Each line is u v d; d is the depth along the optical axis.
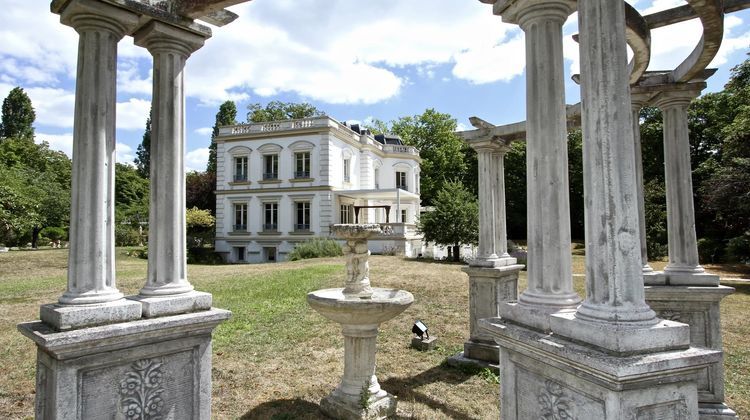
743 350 6.66
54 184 29.08
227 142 26.92
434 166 38.00
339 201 26.27
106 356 2.84
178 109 3.40
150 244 3.32
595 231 2.38
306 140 25.28
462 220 19.84
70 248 2.95
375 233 4.48
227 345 6.65
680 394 2.19
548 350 2.44
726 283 13.79
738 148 15.41
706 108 24.33
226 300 10.07
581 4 2.51
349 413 4.19
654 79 4.55
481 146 6.32
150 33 3.26
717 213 17.03
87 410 2.76
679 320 4.24
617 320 2.22
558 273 2.84
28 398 4.77
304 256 21.70
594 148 2.39
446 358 6.14
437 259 20.80
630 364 2.01
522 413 2.83
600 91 2.35
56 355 2.61
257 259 26.06
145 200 39.44
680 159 4.50
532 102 2.99
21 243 26.92
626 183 2.30
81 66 2.98
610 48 2.34
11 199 19.98
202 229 33.72
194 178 39.50
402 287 11.70
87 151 2.93
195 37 3.49
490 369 5.61
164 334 3.07
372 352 4.45
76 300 2.83
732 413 3.96
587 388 2.26
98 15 2.95
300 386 5.13
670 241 4.59
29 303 10.36
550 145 2.90
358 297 4.39
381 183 31.69
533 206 2.96
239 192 26.55
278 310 8.96
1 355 6.22
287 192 25.61
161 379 3.11
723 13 3.46
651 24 4.02
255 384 5.18
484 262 6.06
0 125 49.91
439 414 4.44
